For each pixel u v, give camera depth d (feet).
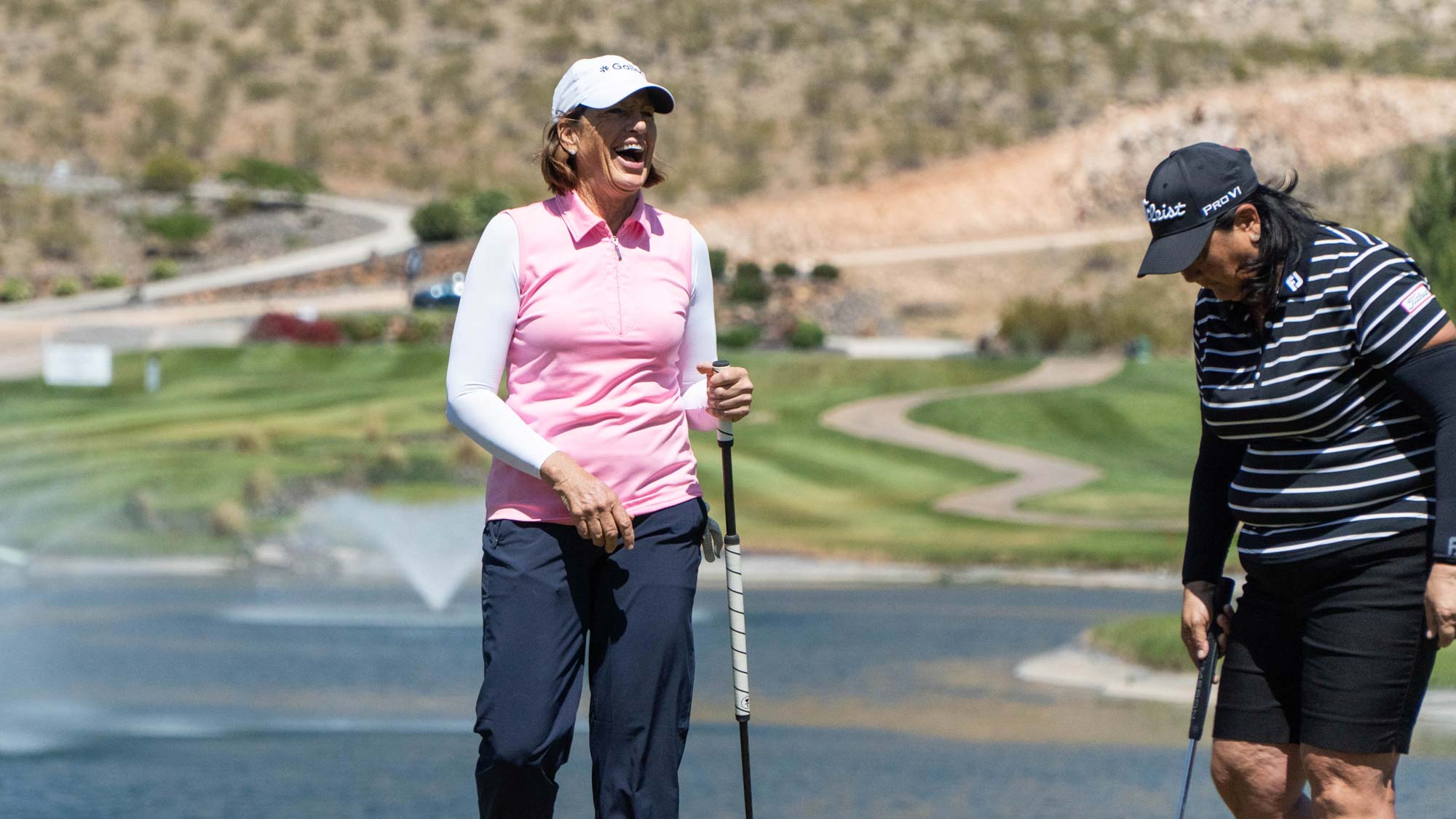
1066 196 653.30
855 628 145.89
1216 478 32.07
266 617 154.10
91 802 65.82
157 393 355.56
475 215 562.66
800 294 535.60
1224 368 29.66
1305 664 29.53
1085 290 556.51
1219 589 32.40
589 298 27.99
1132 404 364.38
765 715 93.40
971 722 89.51
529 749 26.96
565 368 27.96
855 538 231.09
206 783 71.82
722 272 534.37
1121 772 71.15
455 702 100.89
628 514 27.78
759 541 228.63
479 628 146.92
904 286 554.87
